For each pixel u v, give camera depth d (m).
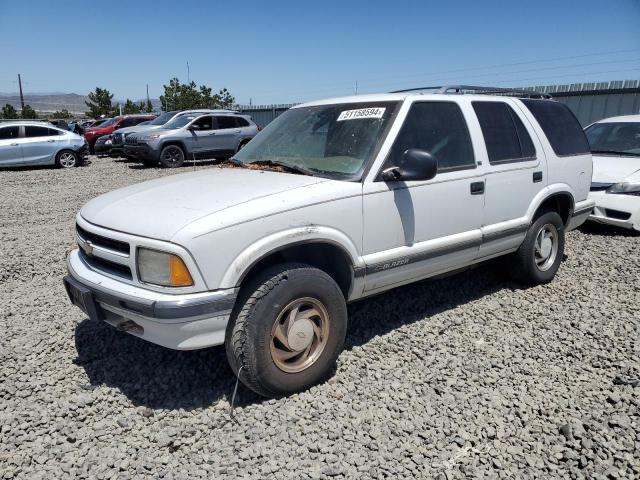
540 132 4.84
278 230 2.96
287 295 2.95
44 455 2.63
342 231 3.26
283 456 2.62
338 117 3.91
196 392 3.19
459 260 4.12
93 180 13.84
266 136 4.28
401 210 3.57
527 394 3.16
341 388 3.22
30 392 3.19
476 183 4.10
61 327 4.11
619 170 7.46
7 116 54.25
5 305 4.62
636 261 5.89
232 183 3.37
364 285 3.48
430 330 4.04
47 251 6.48
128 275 2.95
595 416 2.90
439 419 2.92
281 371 3.03
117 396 3.14
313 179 3.37
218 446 2.70
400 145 3.62
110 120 23.64
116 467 2.54
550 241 5.05
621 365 3.46
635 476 2.45
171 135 16.55
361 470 2.52
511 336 3.96
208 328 2.79
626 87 15.23
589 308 4.50
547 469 2.53
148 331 2.86
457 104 4.16
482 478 2.46
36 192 11.73
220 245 2.77
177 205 3.02
